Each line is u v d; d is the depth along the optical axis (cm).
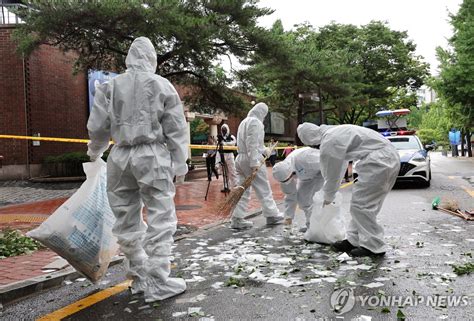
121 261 561
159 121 421
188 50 1343
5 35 1750
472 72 2211
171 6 1254
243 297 409
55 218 412
